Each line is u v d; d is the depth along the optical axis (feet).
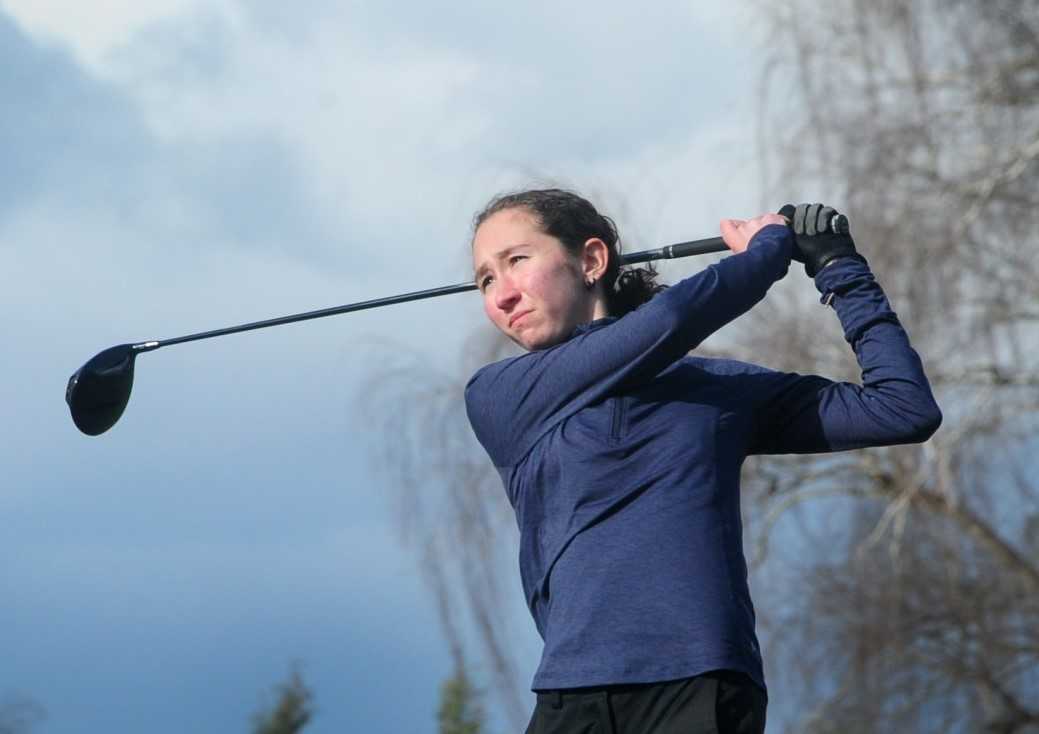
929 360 69.36
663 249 22.41
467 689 71.31
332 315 25.95
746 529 73.92
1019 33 72.84
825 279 21.52
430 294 25.20
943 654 70.03
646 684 18.85
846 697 69.92
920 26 73.77
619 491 19.83
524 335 21.48
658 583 19.20
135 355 26.89
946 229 69.77
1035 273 70.33
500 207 21.90
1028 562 70.28
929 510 70.74
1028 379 69.82
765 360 71.61
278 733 76.84
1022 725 69.15
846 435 20.83
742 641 19.10
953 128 72.33
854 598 70.49
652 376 20.42
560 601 19.57
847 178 72.08
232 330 26.45
